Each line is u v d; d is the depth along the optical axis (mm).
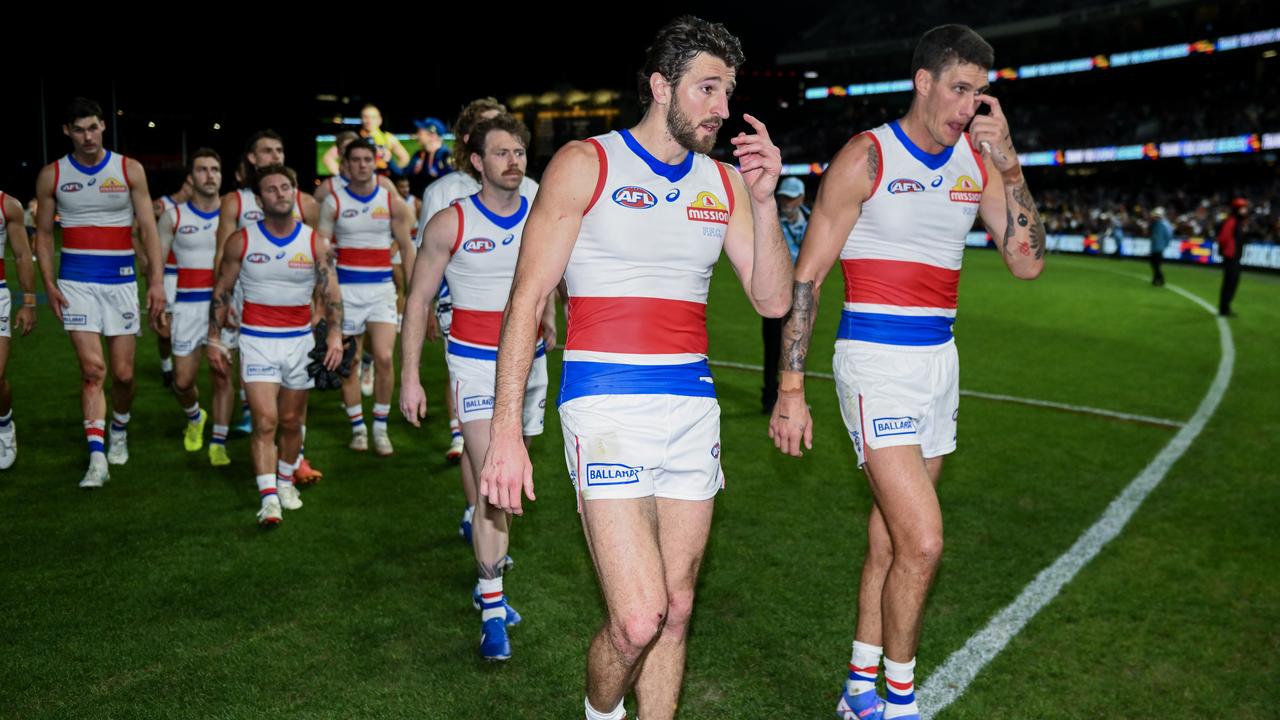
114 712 3209
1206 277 23750
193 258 6551
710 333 12664
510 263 3879
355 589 4293
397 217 6508
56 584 4270
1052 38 51000
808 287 3137
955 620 4059
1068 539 5074
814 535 5078
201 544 4816
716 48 2498
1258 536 5156
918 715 3104
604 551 2514
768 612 4109
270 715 3215
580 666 3613
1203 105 40781
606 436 2547
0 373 5871
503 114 4051
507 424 2428
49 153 27641
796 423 3146
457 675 3525
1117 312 15898
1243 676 3600
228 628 3863
